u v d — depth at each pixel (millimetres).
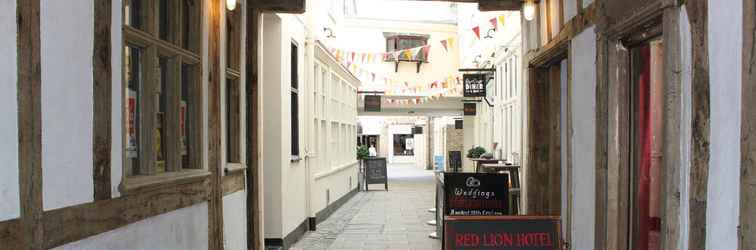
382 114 18938
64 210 1871
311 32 7234
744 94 1740
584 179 3537
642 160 3143
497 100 9891
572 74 3736
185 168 3148
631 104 3109
